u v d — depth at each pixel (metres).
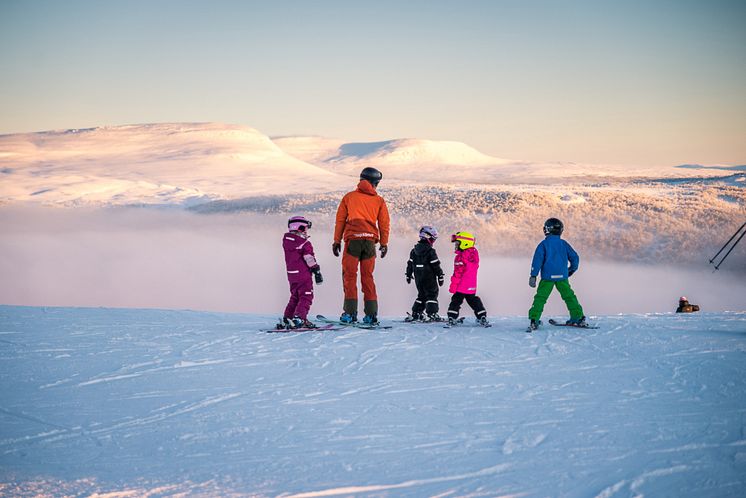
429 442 5.41
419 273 11.70
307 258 10.77
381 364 8.21
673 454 5.04
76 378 7.61
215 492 4.52
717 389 6.78
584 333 10.10
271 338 10.02
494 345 9.30
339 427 5.84
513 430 5.66
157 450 5.32
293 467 4.94
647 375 7.42
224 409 6.40
